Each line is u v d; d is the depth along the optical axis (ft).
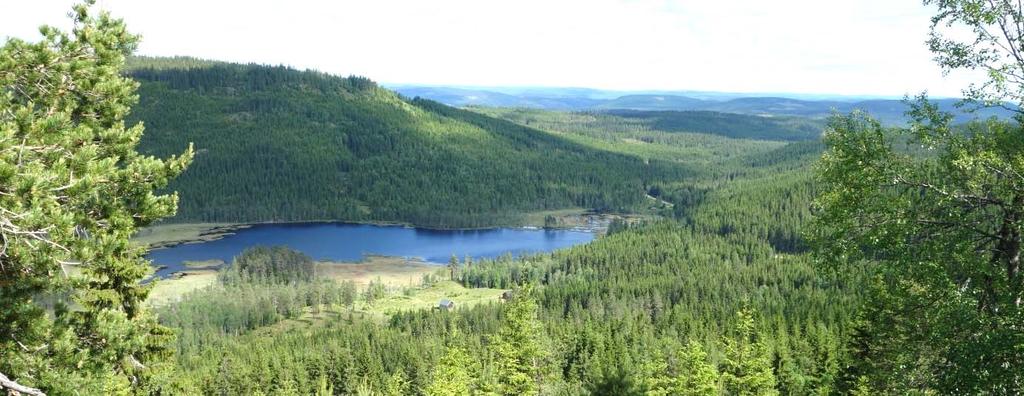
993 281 68.08
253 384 378.73
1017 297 63.52
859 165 76.59
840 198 78.33
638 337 387.34
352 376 386.73
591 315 539.70
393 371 393.29
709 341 357.00
